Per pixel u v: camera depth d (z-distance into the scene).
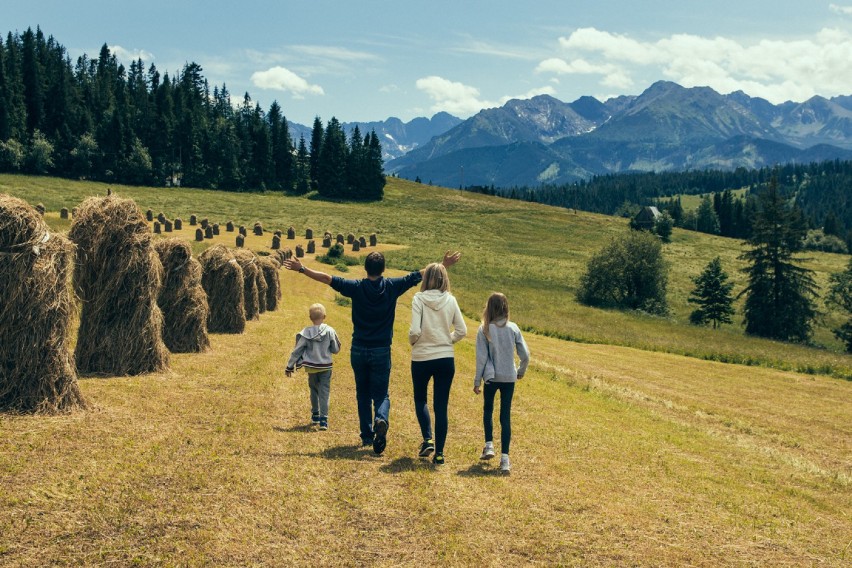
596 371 22.62
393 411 10.45
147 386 9.88
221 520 5.07
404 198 142.00
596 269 60.56
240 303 18.56
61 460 6.00
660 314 59.75
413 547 4.96
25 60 124.31
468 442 8.68
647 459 9.02
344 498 5.85
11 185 95.31
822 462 12.41
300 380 11.94
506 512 5.84
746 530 6.15
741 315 69.56
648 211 122.56
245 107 174.62
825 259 121.31
